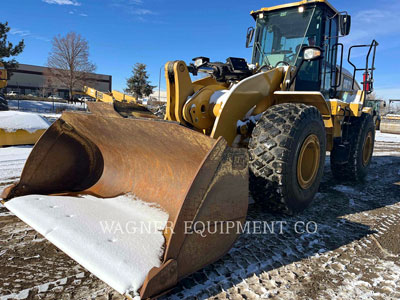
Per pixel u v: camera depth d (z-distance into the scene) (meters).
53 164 2.81
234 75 3.49
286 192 2.60
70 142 2.88
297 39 3.96
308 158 2.93
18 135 6.25
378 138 13.18
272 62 4.15
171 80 2.58
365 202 3.64
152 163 2.49
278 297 1.69
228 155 1.75
